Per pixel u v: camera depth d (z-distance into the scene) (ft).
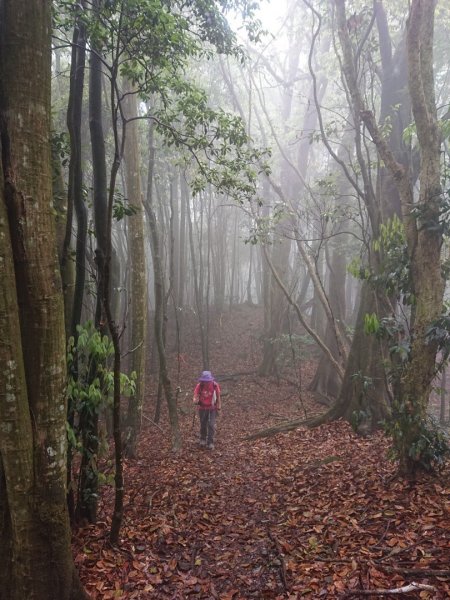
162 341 33.40
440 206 16.46
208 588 13.08
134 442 29.14
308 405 44.27
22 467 9.61
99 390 14.96
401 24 33.04
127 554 14.79
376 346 28.76
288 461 25.34
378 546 13.78
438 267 17.06
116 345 12.83
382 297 21.67
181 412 43.65
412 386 17.20
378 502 16.74
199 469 25.82
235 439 33.14
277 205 37.73
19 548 9.93
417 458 16.99
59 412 10.11
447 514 14.73
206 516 18.54
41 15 9.78
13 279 9.20
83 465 16.08
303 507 18.28
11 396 9.30
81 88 15.47
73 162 14.53
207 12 19.03
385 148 18.43
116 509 14.62
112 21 14.51
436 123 16.99
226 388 52.95
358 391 29.32
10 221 9.46
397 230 19.35
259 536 16.31
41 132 9.77
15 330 9.24
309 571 13.23
